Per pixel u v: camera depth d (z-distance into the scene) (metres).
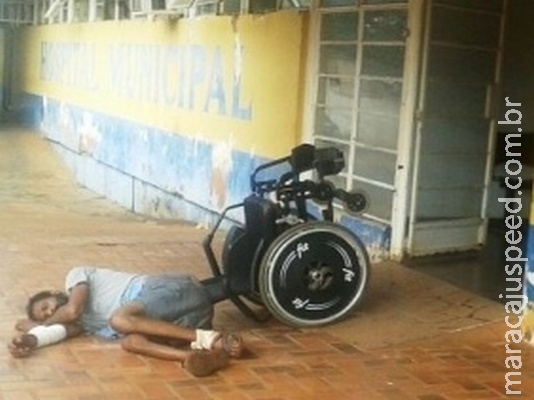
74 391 4.62
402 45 7.69
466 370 5.25
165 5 12.38
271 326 5.90
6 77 23.47
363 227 8.09
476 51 7.86
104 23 15.44
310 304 5.83
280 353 5.38
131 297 5.38
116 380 4.79
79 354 5.15
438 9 7.57
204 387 4.77
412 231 7.73
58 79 18.95
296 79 9.09
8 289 6.55
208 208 11.27
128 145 14.22
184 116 12.00
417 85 7.58
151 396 4.61
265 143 9.76
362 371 5.16
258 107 9.91
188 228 10.71
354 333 5.81
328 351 5.46
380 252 7.88
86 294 5.39
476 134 8.02
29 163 18.05
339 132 8.56
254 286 5.77
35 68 21.16
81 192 15.73
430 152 7.77
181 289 5.41
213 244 8.77
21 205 13.55
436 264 7.73
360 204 6.03
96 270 5.57
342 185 8.51
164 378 4.86
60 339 5.30
